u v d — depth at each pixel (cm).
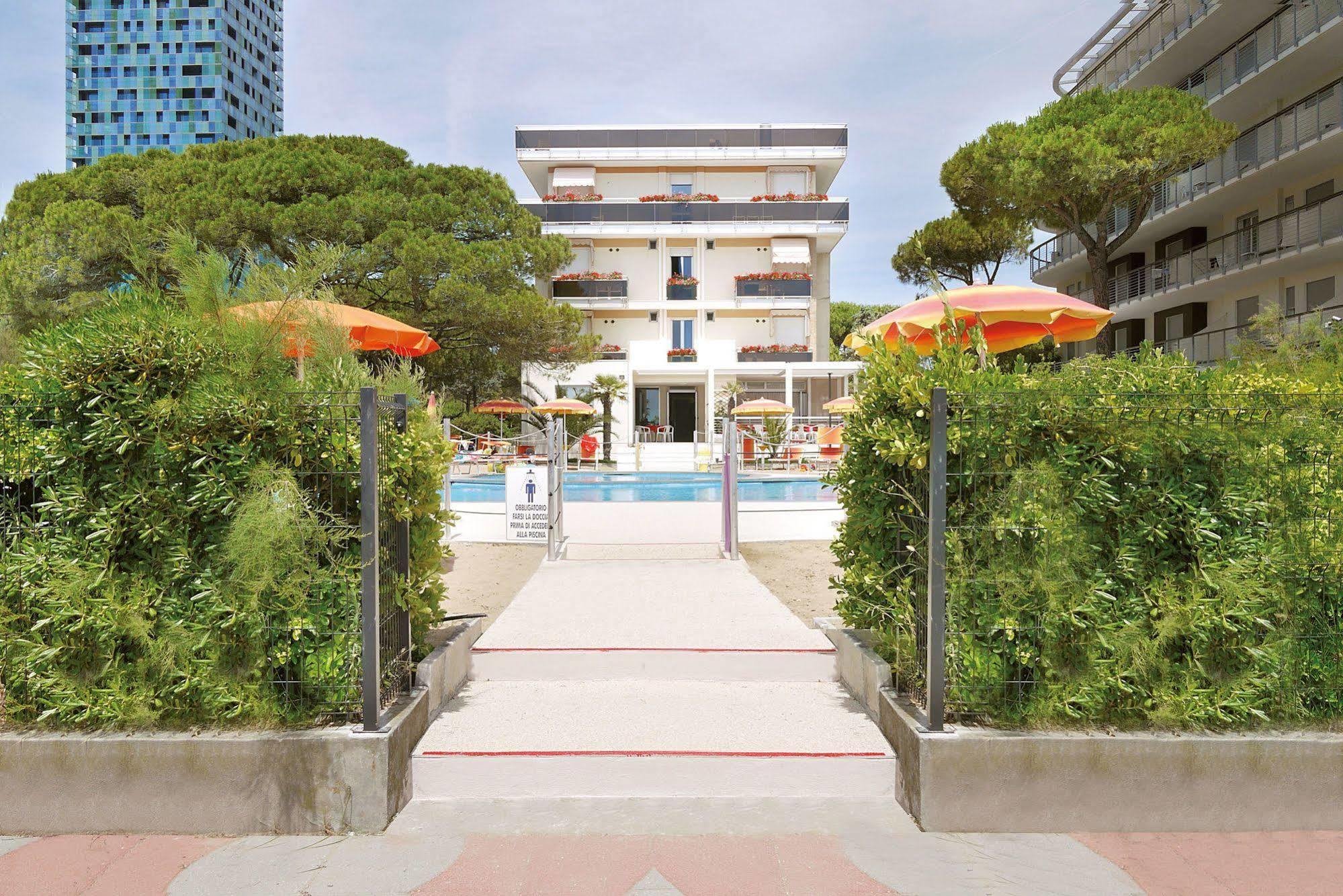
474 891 281
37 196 2473
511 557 889
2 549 347
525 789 360
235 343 356
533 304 2406
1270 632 342
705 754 363
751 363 3431
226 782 325
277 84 14625
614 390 3269
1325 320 1927
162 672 341
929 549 336
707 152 3744
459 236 2502
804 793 359
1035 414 339
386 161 2672
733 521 827
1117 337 3039
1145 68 2609
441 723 402
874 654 426
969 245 3142
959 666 345
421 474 393
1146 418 340
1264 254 2222
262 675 345
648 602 621
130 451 343
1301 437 342
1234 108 2373
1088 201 2130
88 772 325
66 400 340
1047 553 336
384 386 410
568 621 556
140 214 2498
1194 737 329
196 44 12612
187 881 289
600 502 1211
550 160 3753
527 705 430
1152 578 342
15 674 342
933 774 324
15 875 294
